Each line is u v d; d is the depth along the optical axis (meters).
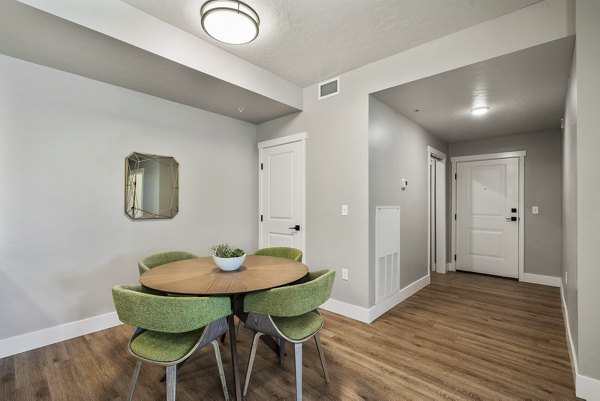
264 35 2.34
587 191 1.72
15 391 1.75
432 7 2.01
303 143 3.38
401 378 1.89
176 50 2.25
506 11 2.06
